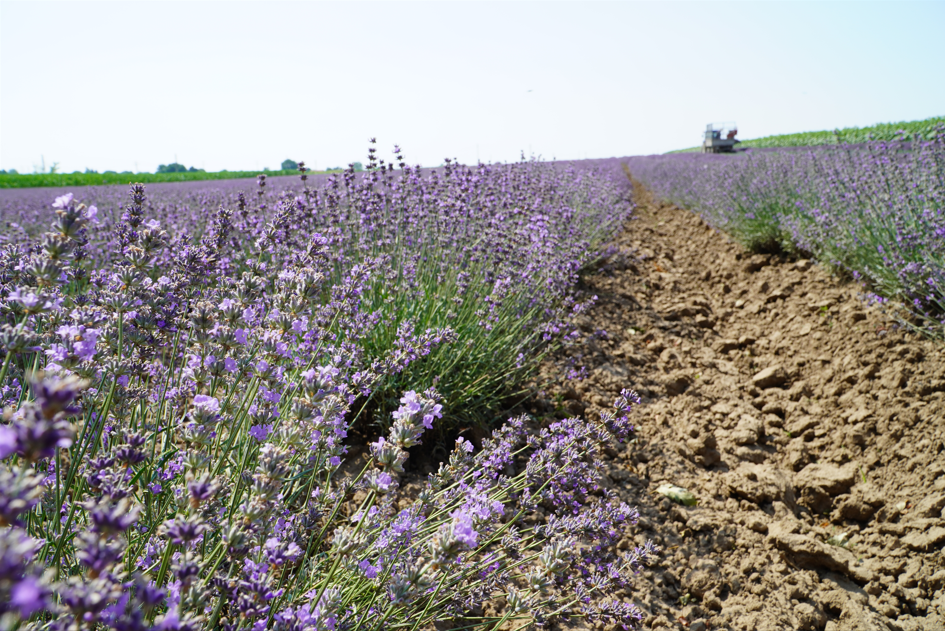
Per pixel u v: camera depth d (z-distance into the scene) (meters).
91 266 3.64
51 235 1.35
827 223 6.04
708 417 4.03
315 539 2.06
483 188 5.46
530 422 3.68
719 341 5.42
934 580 2.44
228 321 1.72
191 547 1.14
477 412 3.47
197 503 1.12
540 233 4.77
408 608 1.75
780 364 4.77
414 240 4.44
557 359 4.59
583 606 2.12
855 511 3.01
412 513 1.94
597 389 4.29
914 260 4.56
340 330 3.07
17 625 0.94
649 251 8.81
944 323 3.89
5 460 1.31
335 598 1.38
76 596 0.79
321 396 1.53
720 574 2.62
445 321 3.60
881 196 5.33
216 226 2.80
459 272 4.16
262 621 1.19
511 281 3.95
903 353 3.95
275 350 1.70
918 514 2.80
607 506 2.22
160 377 2.15
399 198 4.48
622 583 2.14
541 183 6.99
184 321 2.10
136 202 2.25
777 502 3.08
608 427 2.36
